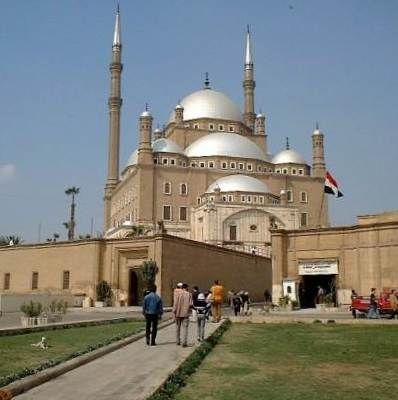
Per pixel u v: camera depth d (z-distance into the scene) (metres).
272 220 84.25
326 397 9.87
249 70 116.50
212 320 27.94
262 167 100.19
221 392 10.29
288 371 12.59
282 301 39.25
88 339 19.09
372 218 38.50
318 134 103.38
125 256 48.41
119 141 107.19
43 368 12.28
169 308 41.78
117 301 47.78
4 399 8.99
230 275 56.19
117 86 105.62
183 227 90.25
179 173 93.12
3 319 31.97
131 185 95.75
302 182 100.62
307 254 40.28
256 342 18.55
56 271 51.50
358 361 14.13
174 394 10.05
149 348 16.81
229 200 87.00
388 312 30.97
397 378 11.77
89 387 10.72
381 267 37.06
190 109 108.38
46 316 27.52
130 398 9.64
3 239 77.19
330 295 39.09
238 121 108.50
